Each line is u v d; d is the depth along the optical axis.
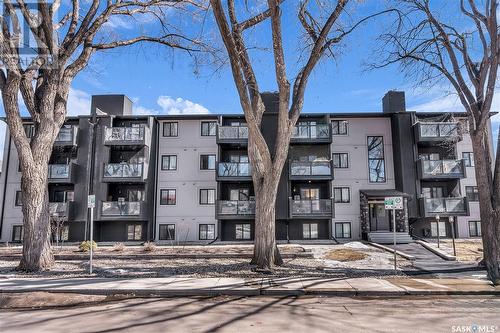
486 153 14.43
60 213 26.39
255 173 13.95
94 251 20.59
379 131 28.67
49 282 11.16
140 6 16.08
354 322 7.06
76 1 14.59
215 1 11.41
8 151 28.98
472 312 7.95
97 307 8.58
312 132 27.55
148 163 28.08
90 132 28.22
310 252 18.89
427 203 26.14
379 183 27.97
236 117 28.95
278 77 12.66
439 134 26.66
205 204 28.45
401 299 9.46
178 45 16.19
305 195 28.19
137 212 26.83
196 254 18.62
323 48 13.81
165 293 10.10
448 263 15.98
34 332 6.48
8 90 12.64
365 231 26.33
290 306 8.56
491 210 13.60
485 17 14.27
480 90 14.73
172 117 29.03
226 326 6.79
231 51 12.01
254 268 13.32
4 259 17.62
